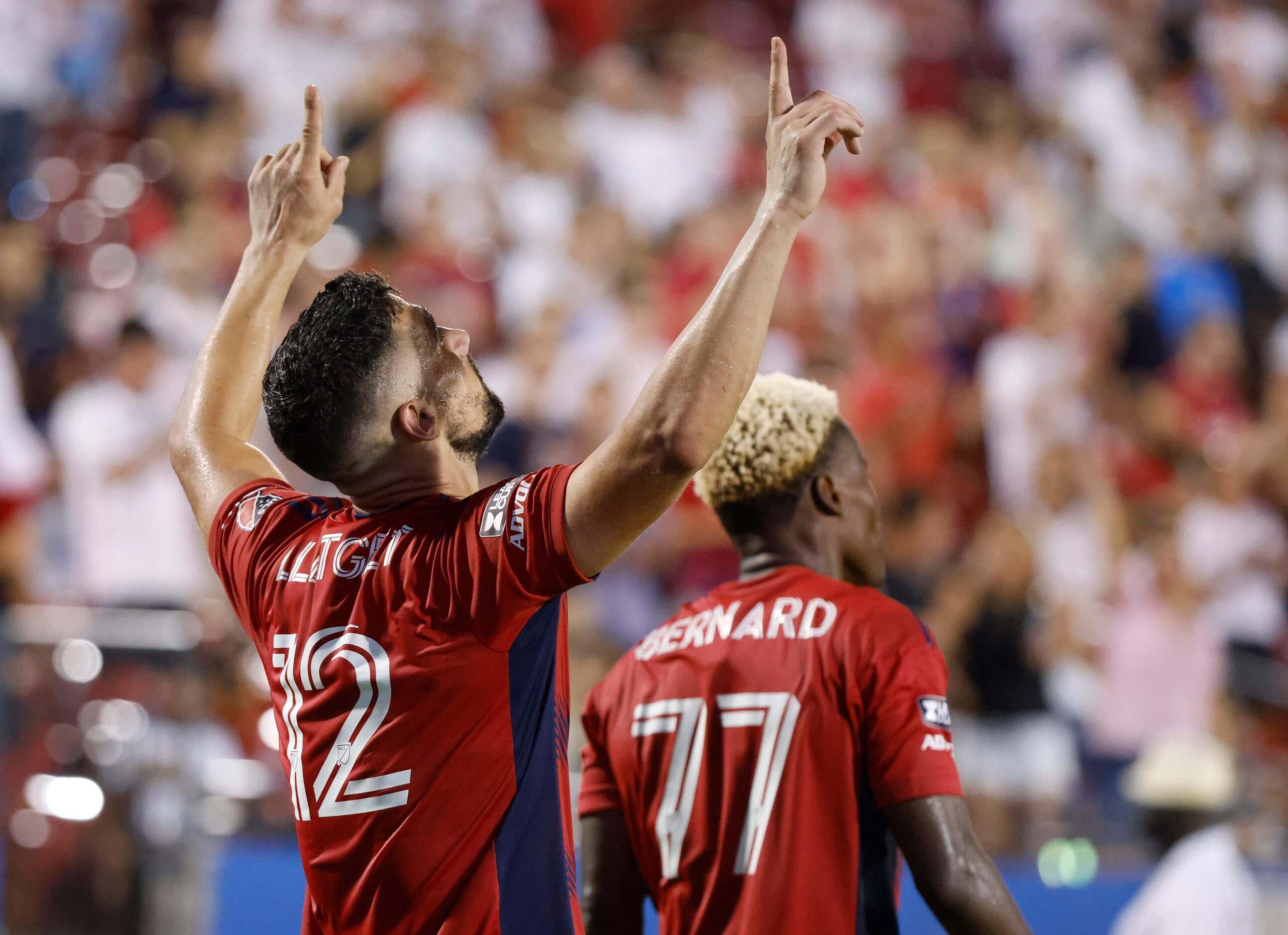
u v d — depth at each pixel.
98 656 18.89
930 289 34.06
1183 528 29.97
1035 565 24.47
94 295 28.23
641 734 8.28
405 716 6.39
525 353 28.22
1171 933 14.81
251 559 7.13
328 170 8.43
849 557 8.58
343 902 6.50
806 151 6.47
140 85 34.53
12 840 18.16
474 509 6.47
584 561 6.15
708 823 7.90
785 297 31.98
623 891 8.34
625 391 28.39
